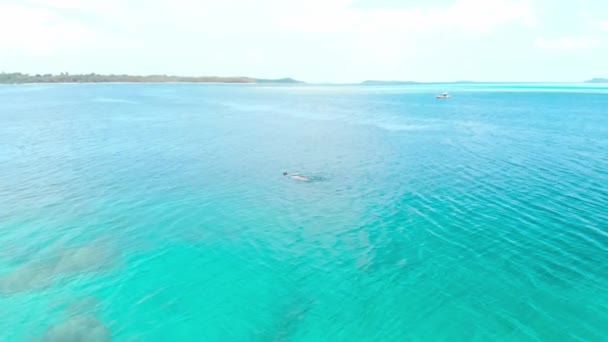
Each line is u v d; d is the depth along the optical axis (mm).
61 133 42375
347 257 14430
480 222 17344
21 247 15141
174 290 12469
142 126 48969
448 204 19734
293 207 19719
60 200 20500
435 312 11250
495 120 56656
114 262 14156
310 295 12141
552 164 27703
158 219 18094
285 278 13078
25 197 20891
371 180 24484
